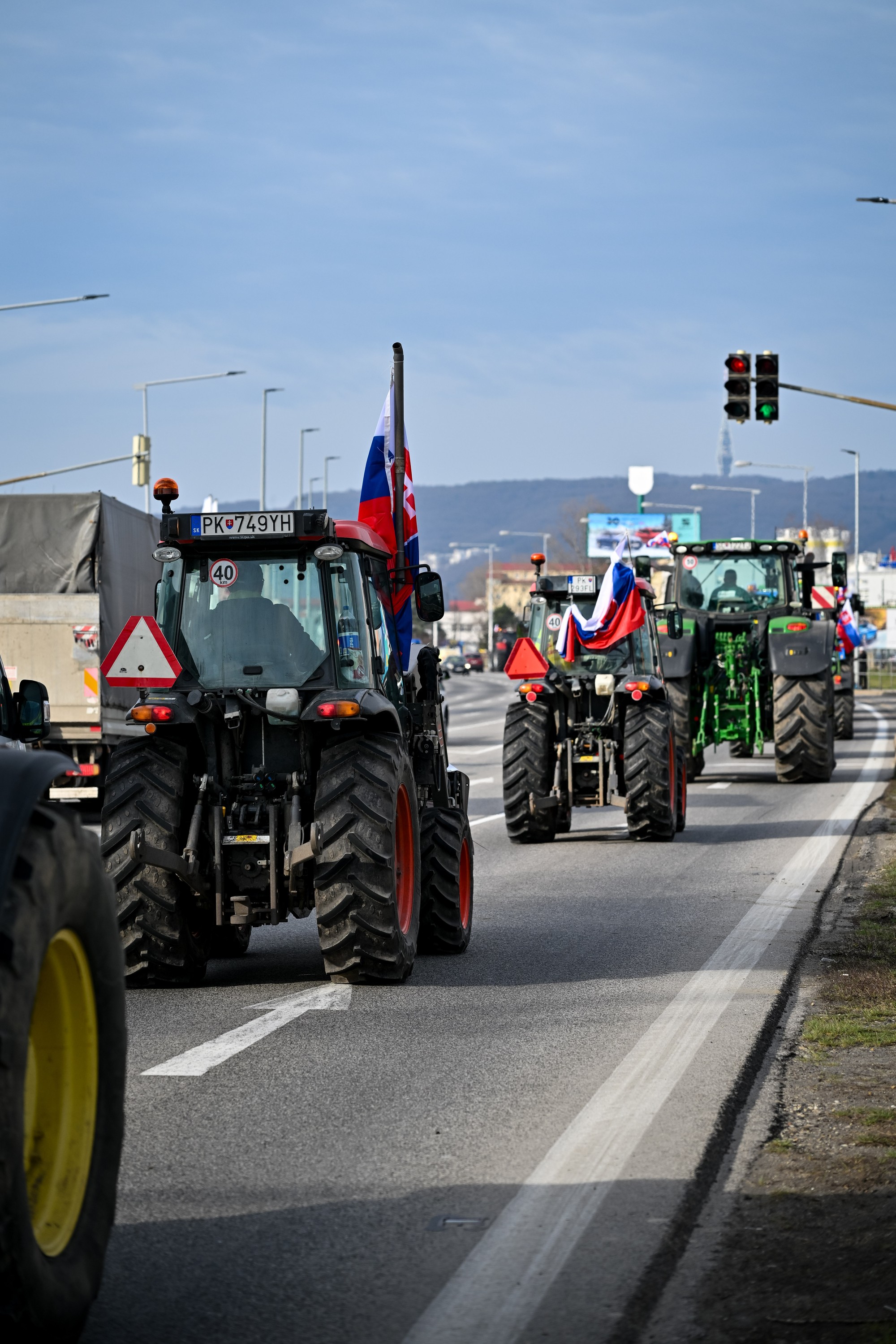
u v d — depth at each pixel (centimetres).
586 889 1631
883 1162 678
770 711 2898
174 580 1154
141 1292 543
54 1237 487
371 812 1068
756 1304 526
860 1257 562
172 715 1090
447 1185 658
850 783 2877
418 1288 546
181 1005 1046
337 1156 701
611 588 2077
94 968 512
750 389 3738
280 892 1102
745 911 1455
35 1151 500
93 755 2498
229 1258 575
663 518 15188
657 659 2186
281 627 1138
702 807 2508
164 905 1087
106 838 1087
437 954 1238
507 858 1933
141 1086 825
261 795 1116
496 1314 524
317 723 1111
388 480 1582
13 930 448
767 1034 948
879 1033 941
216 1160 694
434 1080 838
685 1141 720
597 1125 749
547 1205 632
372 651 1166
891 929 1323
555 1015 1004
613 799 2044
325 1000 1055
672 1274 556
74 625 2481
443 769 1285
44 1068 506
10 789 473
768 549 3031
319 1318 521
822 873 1719
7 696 1302
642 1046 915
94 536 2503
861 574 16112
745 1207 627
